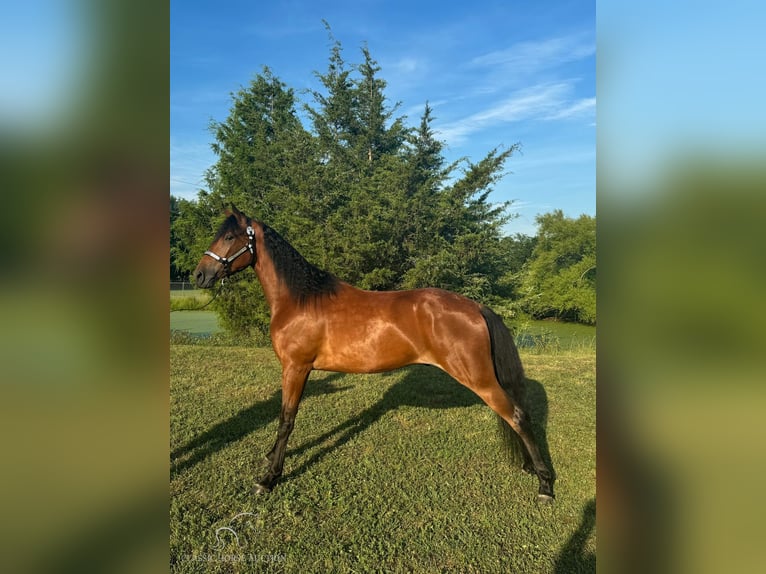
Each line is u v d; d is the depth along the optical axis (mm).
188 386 5547
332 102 13609
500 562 2395
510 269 11898
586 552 2480
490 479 3254
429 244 10625
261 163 13375
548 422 4438
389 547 2494
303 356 3238
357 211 10305
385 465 3455
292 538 2580
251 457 3562
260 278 3387
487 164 11023
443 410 4734
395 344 3133
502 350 3031
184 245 12203
